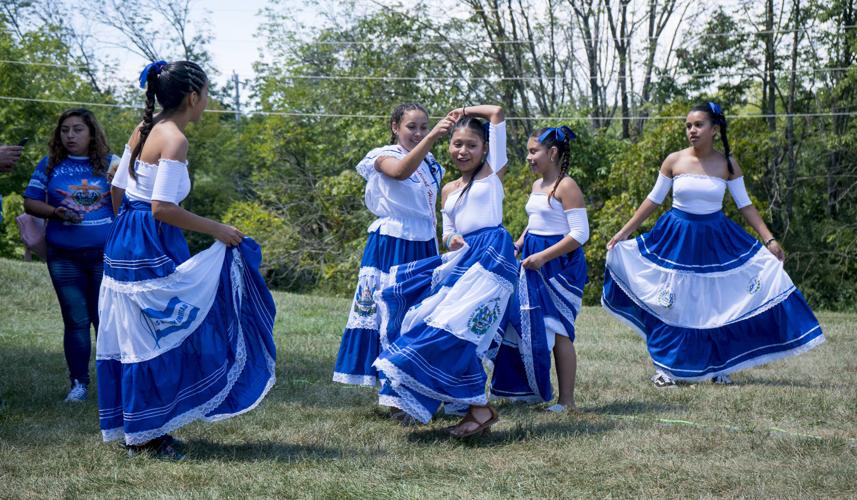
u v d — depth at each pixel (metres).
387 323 4.66
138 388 3.77
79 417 4.71
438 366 4.11
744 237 6.20
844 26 22.64
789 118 22.72
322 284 24.70
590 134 22.92
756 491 3.36
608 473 3.66
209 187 34.75
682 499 3.29
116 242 3.87
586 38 25.84
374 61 25.58
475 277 4.21
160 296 3.80
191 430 4.39
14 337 8.19
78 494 3.29
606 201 20.45
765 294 6.08
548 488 3.42
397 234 4.91
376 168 4.87
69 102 29.92
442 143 21.73
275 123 26.73
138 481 3.48
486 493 3.33
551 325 4.90
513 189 21.31
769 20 23.28
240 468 3.68
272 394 5.42
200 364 3.87
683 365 6.02
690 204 6.15
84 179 5.45
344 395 5.46
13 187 28.91
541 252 4.89
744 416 4.86
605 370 6.54
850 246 21.70
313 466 3.75
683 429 4.47
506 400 5.32
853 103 22.70
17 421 4.55
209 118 35.19
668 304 6.04
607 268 6.31
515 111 26.48
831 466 3.71
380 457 3.90
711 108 6.12
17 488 3.34
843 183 22.98
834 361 7.22
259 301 4.08
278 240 25.27
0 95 28.73
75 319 5.34
